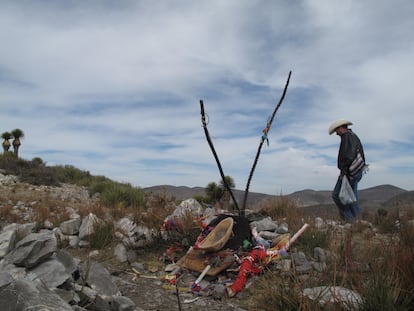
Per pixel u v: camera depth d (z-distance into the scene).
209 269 5.04
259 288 4.44
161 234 6.65
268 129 7.11
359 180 8.59
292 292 3.56
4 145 24.66
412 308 3.26
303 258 5.34
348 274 4.18
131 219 7.94
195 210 7.47
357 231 7.48
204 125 6.64
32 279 3.32
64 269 3.83
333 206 9.94
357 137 8.64
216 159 6.84
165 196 9.84
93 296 3.79
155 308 4.10
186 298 4.45
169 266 5.56
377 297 3.28
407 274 3.61
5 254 4.73
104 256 6.18
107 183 18.31
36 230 7.59
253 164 7.07
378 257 4.43
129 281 5.08
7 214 9.26
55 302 2.82
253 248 5.36
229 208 9.95
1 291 2.80
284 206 9.03
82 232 7.00
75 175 21.92
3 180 16.84
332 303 3.33
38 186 17.08
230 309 3.95
